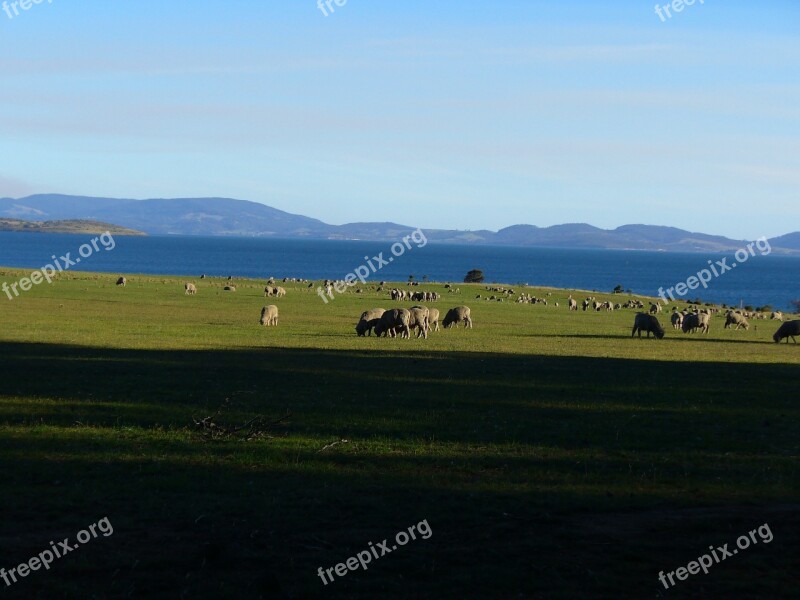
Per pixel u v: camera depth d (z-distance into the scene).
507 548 12.12
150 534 12.50
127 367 34.06
